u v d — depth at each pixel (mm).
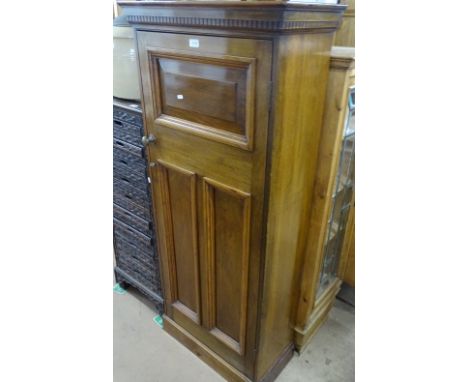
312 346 1616
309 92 960
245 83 873
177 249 1400
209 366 1502
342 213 1522
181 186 1225
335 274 1735
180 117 1095
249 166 961
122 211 1650
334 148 1118
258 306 1154
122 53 1327
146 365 1512
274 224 1027
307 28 834
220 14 829
